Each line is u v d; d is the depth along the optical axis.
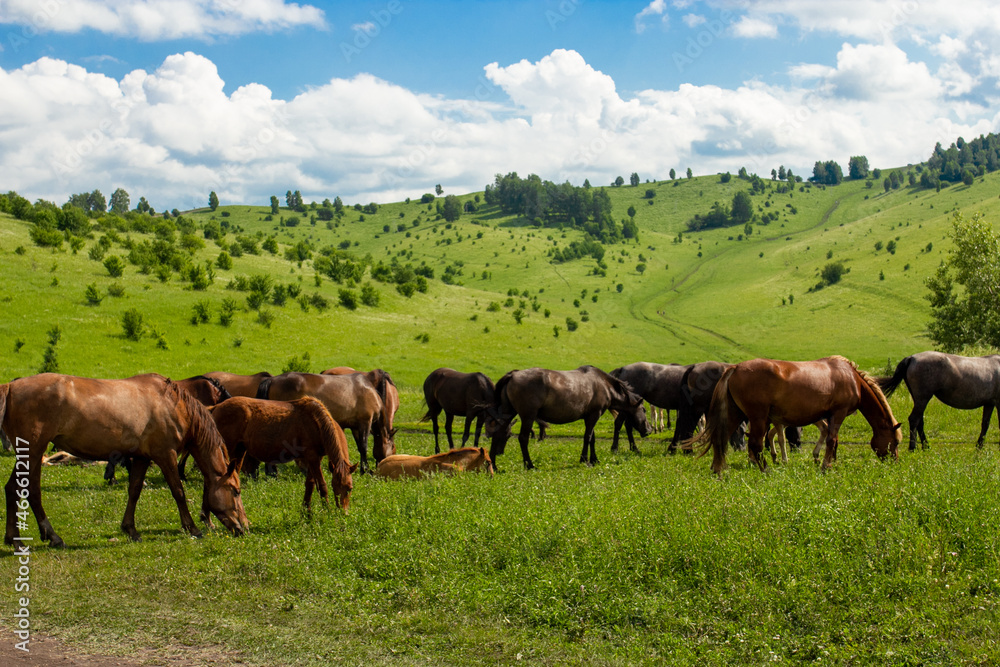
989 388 14.72
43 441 8.01
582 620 5.99
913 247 134.12
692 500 8.33
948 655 5.12
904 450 14.66
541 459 15.20
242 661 5.41
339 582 6.82
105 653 5.49
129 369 47.06
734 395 11.81
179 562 7.59
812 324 97.75
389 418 15.52
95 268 66.75
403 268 98.56
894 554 6.48
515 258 188.38
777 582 6.21
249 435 9.53
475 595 6.42
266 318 63.25
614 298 138.75
